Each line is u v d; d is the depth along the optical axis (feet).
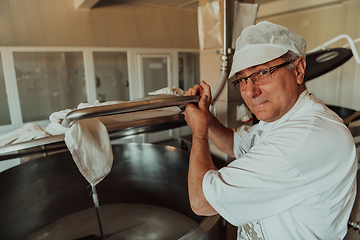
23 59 12.08
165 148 6.44
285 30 2.26
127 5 14.83
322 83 15.53
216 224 3.49
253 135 3.13
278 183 1.99
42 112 13.03
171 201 6.63
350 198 2.37
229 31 5.02
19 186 5.60
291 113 2.42
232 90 5.25
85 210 6.73
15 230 5.48
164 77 16.98
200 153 2.53
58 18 12.78
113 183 6.96
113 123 3.17
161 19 16.25
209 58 5.57
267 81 2.29
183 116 3.80
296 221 2.20
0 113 11.98
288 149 2.00
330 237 2.29
